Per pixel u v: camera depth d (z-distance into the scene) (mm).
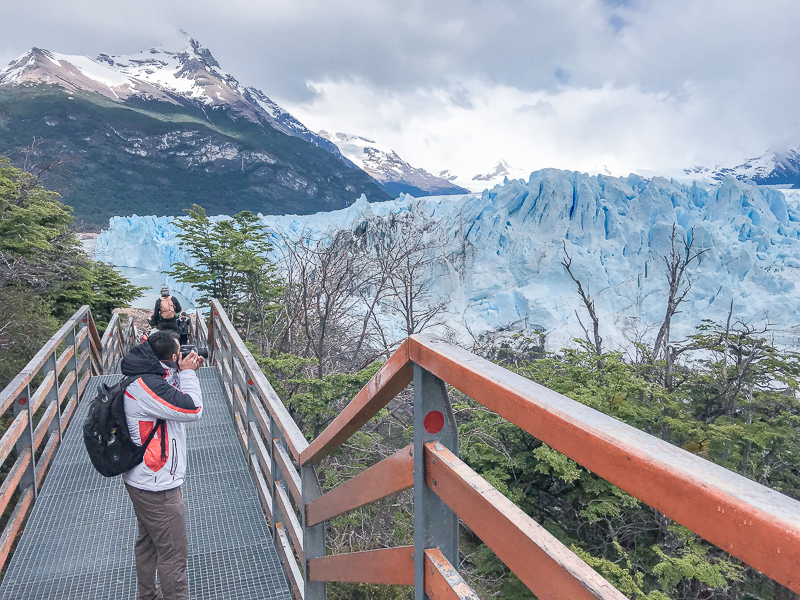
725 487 439
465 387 882
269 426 3143
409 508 9289
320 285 12117
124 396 2568
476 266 42656
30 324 9500
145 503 2621
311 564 2240
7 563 3869
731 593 10039
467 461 11344
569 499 11125
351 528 9188
